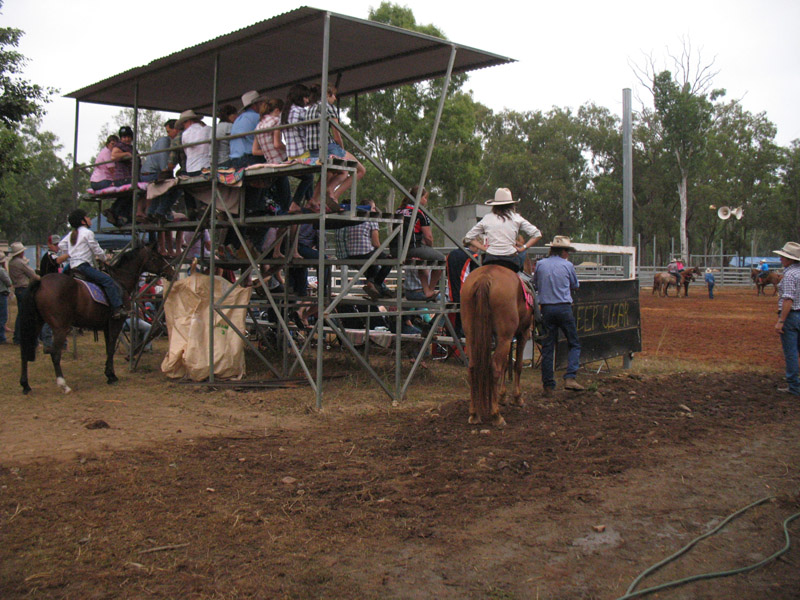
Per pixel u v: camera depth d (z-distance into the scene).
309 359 11.75
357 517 4.66
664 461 6.07
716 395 9.03
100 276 9.23
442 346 11.99
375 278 10.19
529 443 6.55
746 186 70.75
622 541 4.39
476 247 8.43
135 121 10.62
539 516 4.77
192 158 9.80
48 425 7.16
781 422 7.64
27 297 8.70
